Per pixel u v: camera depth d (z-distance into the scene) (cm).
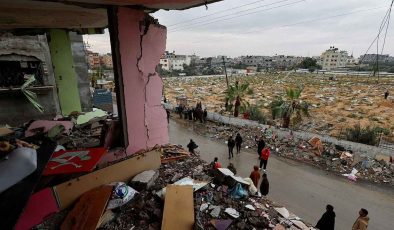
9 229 212
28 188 259
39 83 980
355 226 591
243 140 1566
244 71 11412
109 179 366
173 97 4284
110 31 397
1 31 741
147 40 438
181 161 498
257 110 2214
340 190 980
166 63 11925
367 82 5969
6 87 876
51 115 998
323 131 1942
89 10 455
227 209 355
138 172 411
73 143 536
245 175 1105
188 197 347
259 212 366
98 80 3025
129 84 423
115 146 442
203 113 2052
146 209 336
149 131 479
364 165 1176
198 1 381
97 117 734
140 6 407
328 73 9156
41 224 288
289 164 1221
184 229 299
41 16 516
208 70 11550
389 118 2512
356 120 2427
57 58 841
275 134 1605
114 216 321
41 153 332
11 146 299
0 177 254
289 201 893
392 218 809
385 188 1002
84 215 299
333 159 1252
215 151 1386
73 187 324
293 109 1856
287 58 16750
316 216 807
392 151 1241
